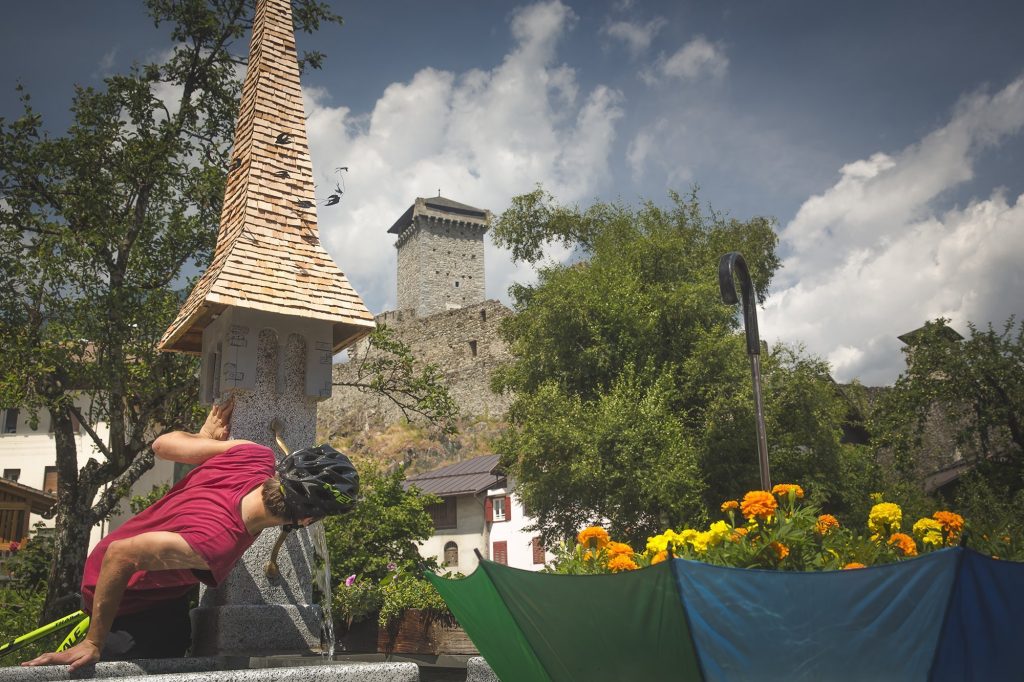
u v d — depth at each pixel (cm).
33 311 1355
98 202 1351
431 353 6241
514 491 2366
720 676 163
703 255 2664
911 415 2212
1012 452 2092
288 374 562
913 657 161
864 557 317
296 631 499
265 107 664
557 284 2450
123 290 1318
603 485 2062
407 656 625
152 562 274
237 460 313
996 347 2111
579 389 2348
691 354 2248
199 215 1498
